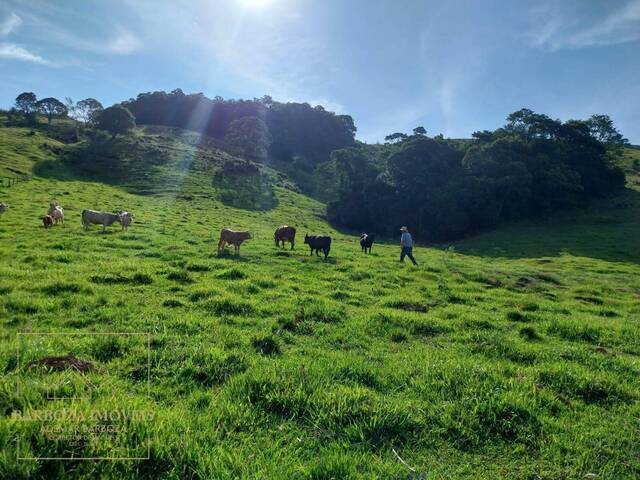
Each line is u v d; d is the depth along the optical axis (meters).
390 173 64.94
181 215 38.47
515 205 63.38
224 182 68.69
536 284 19.67
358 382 5.97
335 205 64.81
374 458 4.16
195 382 5.63
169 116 142.88
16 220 25.52
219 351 6.56
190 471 3.61
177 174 67.88
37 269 12.64
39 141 76.25
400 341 8.72
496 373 6.26
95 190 48.94
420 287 15.54
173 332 7.78
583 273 27.92
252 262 18.28
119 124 91.81
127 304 9.43
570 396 6.05
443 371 6.31
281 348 7.62
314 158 126.69
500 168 61.81
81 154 72.06
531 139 74.31
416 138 66.69
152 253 17.81
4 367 5.17
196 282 12.62
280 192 73.62
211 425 4.43
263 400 5.03
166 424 4.08
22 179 48.06
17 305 8.66
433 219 59.28
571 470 4.22
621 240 47.00
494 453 4.48
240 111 141.00
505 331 10.07
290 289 12.91
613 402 5.91
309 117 139.12
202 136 120.19
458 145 73.94
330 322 9.60
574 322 10.47
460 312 11.54
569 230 55.38
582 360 7.81
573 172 65.00
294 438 4.39
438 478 3.92
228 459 3.78
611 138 100.00
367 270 18.09
